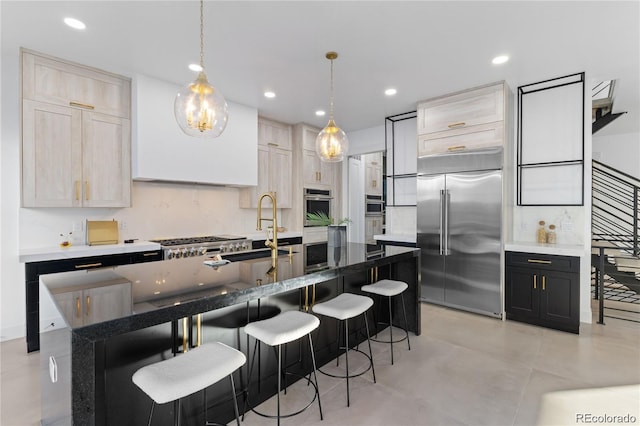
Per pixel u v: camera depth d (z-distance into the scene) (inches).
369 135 217.2
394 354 104.9
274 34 100.7
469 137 145.9
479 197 142.1
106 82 128.3
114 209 141.4
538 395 81.0
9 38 102.6
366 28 97.4
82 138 122.3
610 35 100.8
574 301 121.3
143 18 91.7
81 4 84.9
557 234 141.1
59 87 117.0
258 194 186.5
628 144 229.3
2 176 114.4
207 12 88.9
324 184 220.5
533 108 145.7
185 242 144.6
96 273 72.7
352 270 85.2
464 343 113.6
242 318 74.7
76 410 42.1
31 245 120.0
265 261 89.4
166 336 62.0
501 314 136.9
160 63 121.0
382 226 282.0
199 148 151.1
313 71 127.9
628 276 146.9
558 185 140.6
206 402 67.6
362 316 114.3
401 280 125.8
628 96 157.1
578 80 133.3
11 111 115.9
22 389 83.7
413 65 122.8
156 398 43.8
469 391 83.0
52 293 56.4
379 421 71.6
